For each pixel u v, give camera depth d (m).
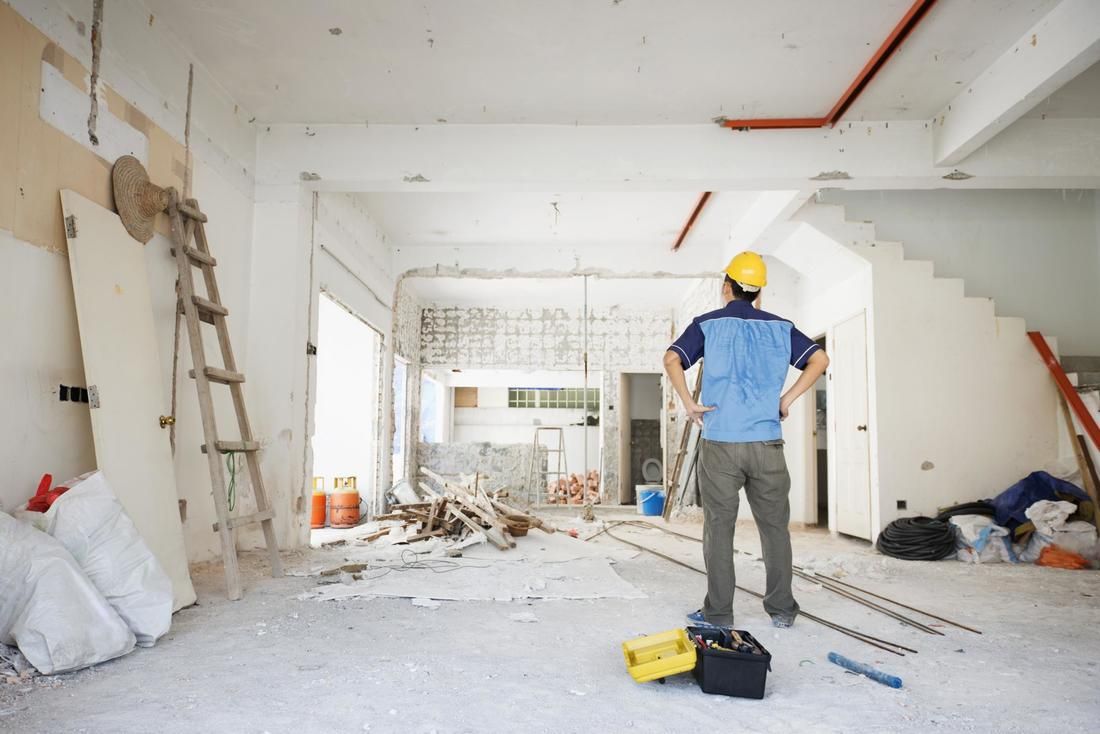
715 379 2.72
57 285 2.95
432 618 2.91
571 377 14.50
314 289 5.38
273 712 1.80
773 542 2.77
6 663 2.03
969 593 3.74
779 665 2.29
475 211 6.91
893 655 2.44
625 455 11.50
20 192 2.74
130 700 1.87
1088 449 5.44
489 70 4.36
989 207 6.51
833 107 4.82
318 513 7.08
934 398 5.78
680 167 5.12
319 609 3.04
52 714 1.76
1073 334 6.38
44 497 2.46
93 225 3.12
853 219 6.48
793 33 3.91
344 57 4.20
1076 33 3.51
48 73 2.92
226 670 2.15
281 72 4.38
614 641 2.56
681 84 4.53
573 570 4.12
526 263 7.93
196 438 4.11
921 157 5.02
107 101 3.34
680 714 1.84
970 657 2.44
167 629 2.45
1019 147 4.94
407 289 9.87
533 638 2.60
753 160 5.10
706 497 2.74
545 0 3.63
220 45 4.06
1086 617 3.15
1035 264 6.45
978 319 5.86
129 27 3.52
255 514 3.64
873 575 4.27
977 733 1.74
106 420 2.91
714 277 7.88
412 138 5.14
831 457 6.80
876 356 5.82
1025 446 5.72
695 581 3.87
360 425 7.91
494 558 4.57
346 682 2.05
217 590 3.40
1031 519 5.02
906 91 4.59
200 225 3.98
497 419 15.29
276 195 5.05
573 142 5.15
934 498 5.68
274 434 4.84
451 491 5.74
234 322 4.70
